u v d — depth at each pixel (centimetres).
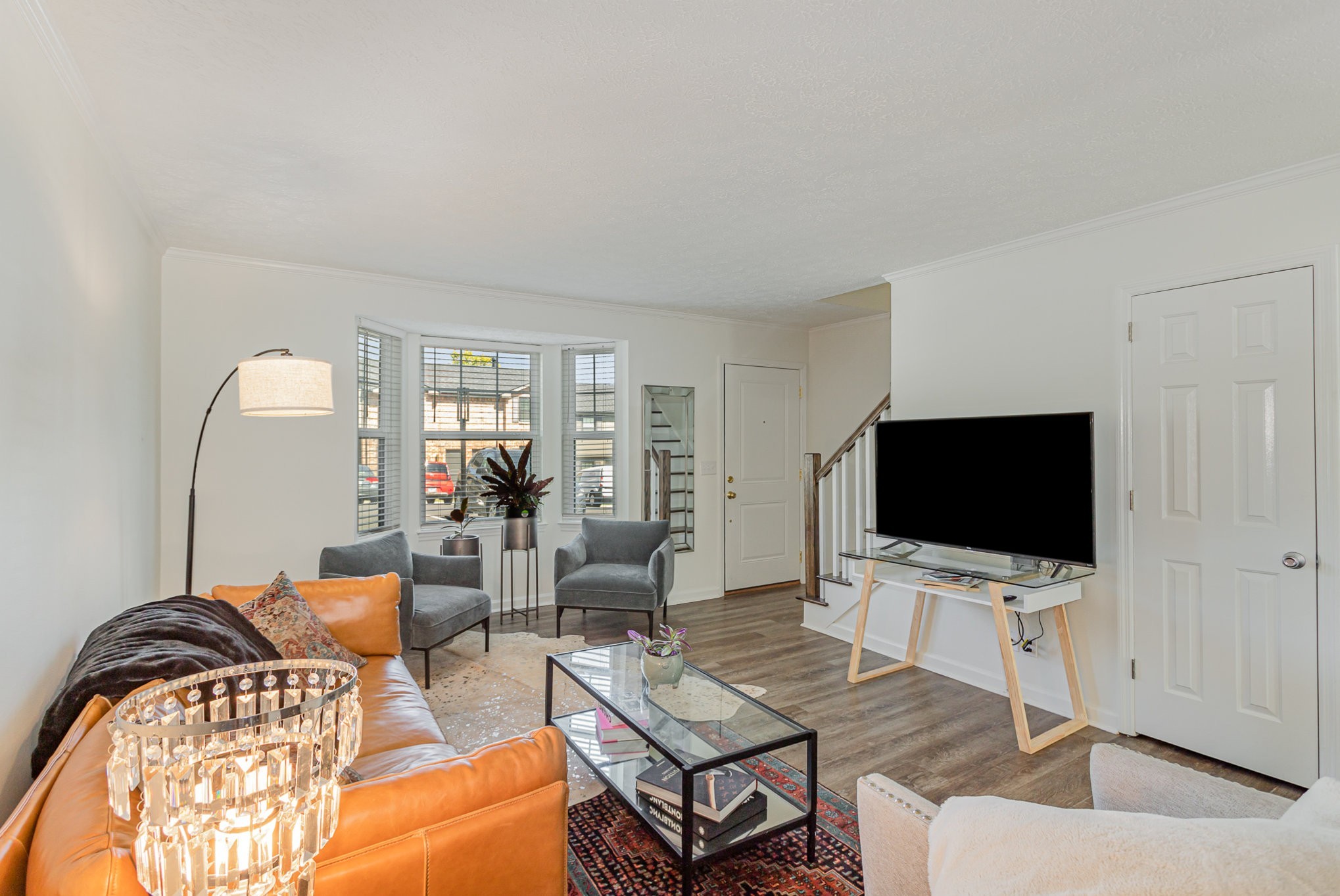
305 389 287
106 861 82
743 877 199
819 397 623
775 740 199
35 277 160
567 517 548
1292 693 253
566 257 378
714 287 456
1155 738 292
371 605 279
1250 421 264
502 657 393
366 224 319
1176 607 285
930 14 161
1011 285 347
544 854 123
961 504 337
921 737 294
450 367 503
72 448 191
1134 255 299
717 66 183
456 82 191
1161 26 166
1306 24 165
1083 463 287
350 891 103
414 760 188
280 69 184
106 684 137
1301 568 251
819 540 470
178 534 365
